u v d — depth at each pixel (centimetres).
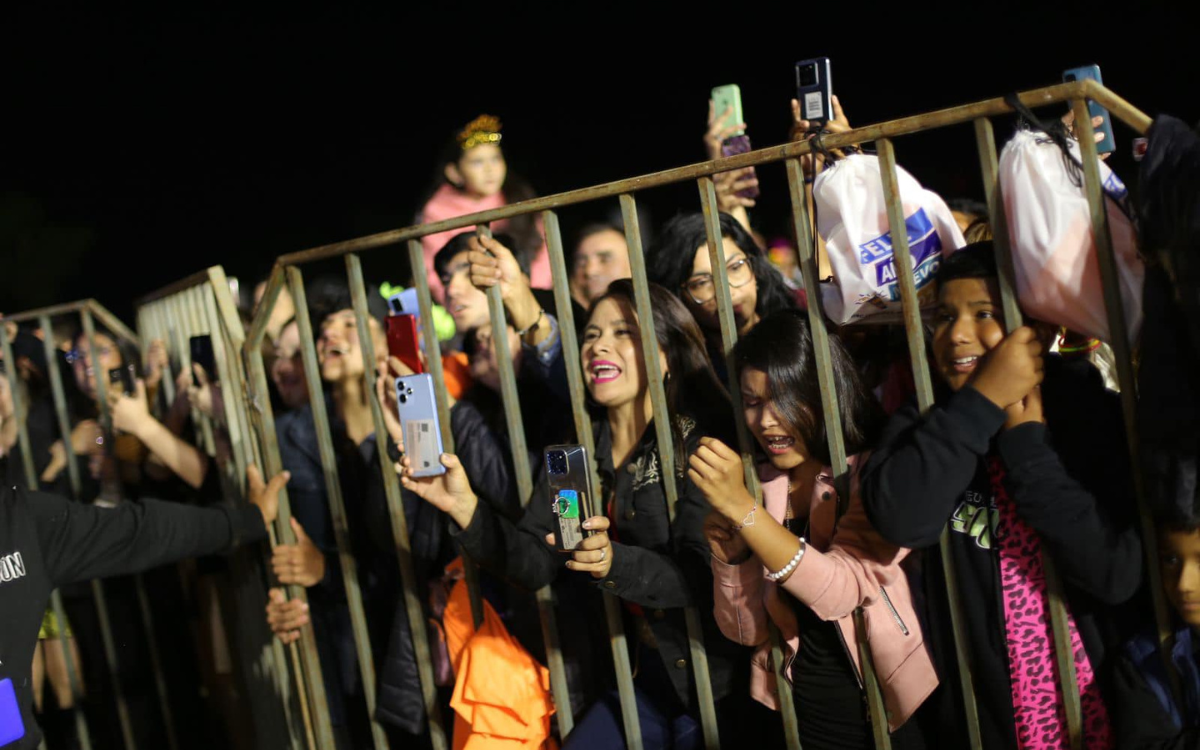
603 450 263
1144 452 191
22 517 245
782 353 225
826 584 214
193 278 328
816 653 232
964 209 322
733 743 252
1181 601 196
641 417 258
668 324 254
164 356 358
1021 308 201
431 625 292
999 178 198
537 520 256
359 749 317
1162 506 192
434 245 490
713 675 249
